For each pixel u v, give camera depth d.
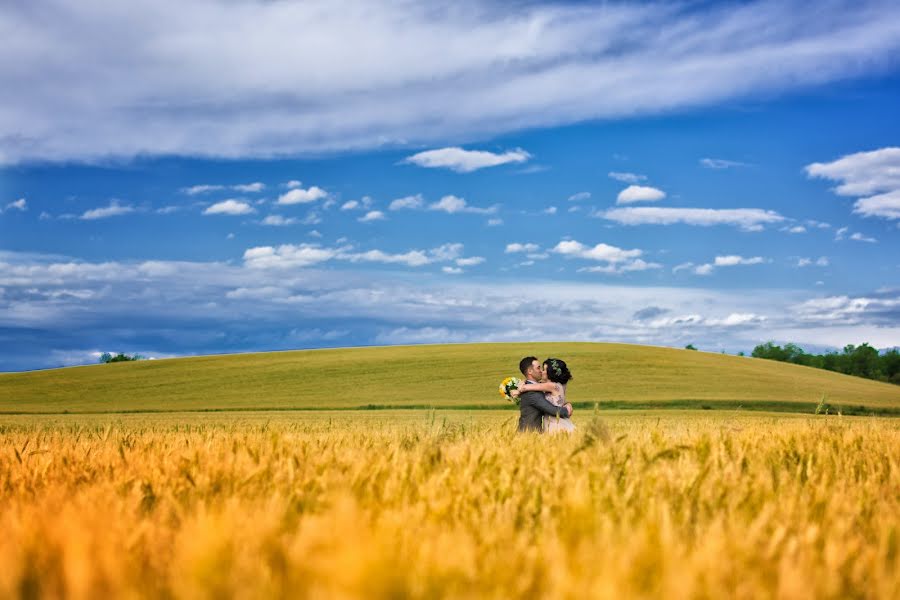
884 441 6.94
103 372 78.19
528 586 2.15
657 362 71.50
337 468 4.41
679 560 2.27
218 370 75.75
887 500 3.96
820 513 3.42
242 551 2.28
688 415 36.34
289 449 5.26
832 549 2.58
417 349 84.06
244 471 4.33
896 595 2.27
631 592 1.99
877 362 152.88
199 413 46.19
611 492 3.58
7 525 2.87
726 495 3.70
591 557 2.22
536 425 10.04
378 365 73.50
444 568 2.14
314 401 56.84
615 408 48.97
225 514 2.66
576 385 60.19
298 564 2.00
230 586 1.92
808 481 4.22
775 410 49.31
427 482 3.69
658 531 2.67
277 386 65.69
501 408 49.38
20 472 4.94
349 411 45.25
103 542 2.33
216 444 6.20
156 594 2.04
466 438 6.58
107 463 5.29
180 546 2.39
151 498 3.90
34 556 2.32
